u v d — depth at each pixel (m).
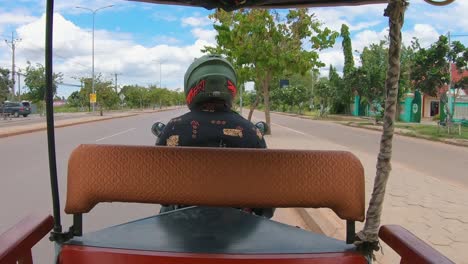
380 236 2.18
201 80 2.60
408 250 1.88
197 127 2.55
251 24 16.61
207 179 2.01
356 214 2.00
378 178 2.05
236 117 2.65
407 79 27.80
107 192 2.03
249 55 17.22
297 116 51.38
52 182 2.24
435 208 6.63
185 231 2.17
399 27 1.93
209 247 2.02
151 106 93.38
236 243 2.06
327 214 6.25
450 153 16.00
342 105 56.09
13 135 20.72
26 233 1.95
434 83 23.92
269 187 2.00
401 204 6.87
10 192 8.02
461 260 4.54
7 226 5.95
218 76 2.58
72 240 2.07
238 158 2.01
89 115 47.38
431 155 15.29
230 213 2.33
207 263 1.92
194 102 2.66
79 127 26.88
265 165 2.00
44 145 16.05
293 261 1.93
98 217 6.43
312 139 18.92
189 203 2.03
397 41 1.94
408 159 14.12
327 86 47.97
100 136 20.16
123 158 2.03
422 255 1.77
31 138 19.19
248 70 18.11
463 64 23.47
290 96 57.78
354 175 2.00
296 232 2.20
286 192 2.00
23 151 14.15
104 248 1.98
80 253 1.97
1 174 9.84
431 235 5.34
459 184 9.52
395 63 1.96
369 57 33.84
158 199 2.02
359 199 2.00
